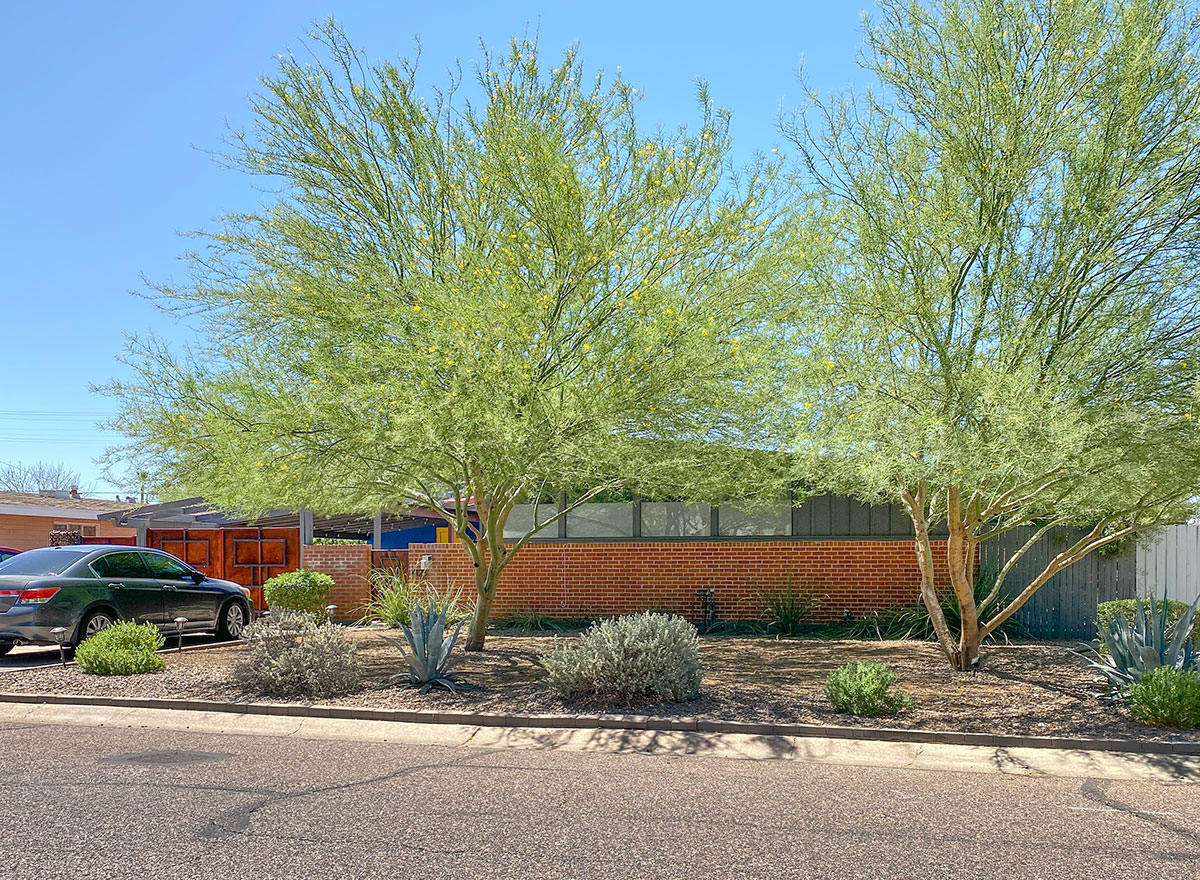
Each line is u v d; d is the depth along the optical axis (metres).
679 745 7.92
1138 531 11.52
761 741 8.04
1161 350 8.66
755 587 16.55
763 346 10.14
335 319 10.80
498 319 9.37
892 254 9.40
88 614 13.17
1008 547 14.98
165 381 10.85
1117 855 5.11
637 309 9.98
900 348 9.28
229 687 10.15
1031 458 7.83
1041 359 8.73
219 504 12.55
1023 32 9.10
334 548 18.75
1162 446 8.04
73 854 5.02
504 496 13.20
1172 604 12.73
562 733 8.35
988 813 5.93
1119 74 8.74
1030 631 14.79
